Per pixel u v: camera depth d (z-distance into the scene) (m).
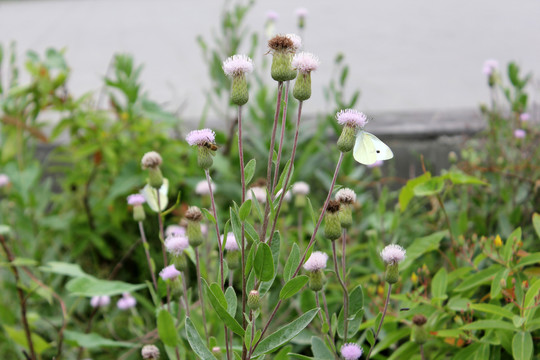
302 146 1.48
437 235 1.05
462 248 1.06
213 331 1.06
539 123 1.37
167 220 1.39
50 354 1.18
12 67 1.50
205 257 1.11
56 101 1.42
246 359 0.85
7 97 1.42
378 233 1.21
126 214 1.37
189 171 1.42
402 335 1.00
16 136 1.39
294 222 1.35
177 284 0.93
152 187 0.96
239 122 0.85
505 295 0.99
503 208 1.21
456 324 1.02
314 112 2.01
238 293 1.22
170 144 1.42
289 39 0.84
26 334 1.07
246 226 0.86
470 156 1.28
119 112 1.45
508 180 1.22
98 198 1.43
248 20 2.81
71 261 1.41
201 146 0.86
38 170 1.37
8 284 1.22
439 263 1.18
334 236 0.87
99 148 1.36
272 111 1.43
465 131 1.56
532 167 1.20
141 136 1.40
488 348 0.96
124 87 1.38
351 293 0.92
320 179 1.43
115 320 1.23
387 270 0.89
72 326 1.23
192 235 0.90
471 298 1.10
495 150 1.26
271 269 0.83
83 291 1.03
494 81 1.29
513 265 0.99
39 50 2.79
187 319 0.85
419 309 0.99
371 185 1.45
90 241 1.40
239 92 0.84
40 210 1.40
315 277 0.89
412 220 1.28
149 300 1.29
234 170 1.48
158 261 1.36
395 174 1.56
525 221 1.17
